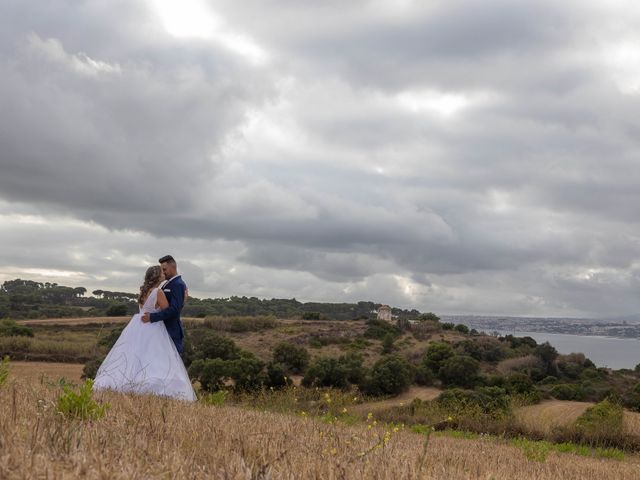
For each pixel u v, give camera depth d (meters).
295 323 120.31
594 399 60.25
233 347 59.69
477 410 22.19
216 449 4.18
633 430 20.53
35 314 124.88
